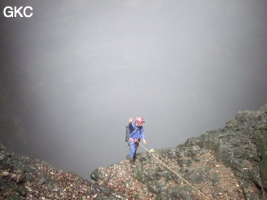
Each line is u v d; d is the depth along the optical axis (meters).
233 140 7.84
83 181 6.50
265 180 5.74
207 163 7.51
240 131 8.38
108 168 8.30
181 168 7.61
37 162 6.66
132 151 8.35
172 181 7.21
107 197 5.89
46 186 5.57
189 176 7.07
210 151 8.05
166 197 6.32
